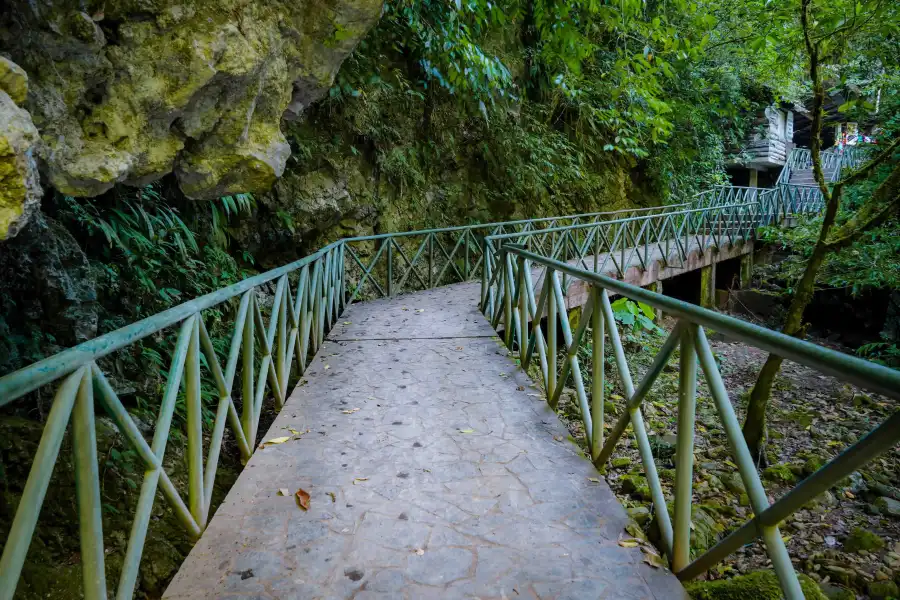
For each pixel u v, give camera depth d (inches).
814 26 223.8
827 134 899.4
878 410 250.7
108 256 158.2
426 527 82.0
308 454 105.9
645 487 155.9
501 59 380.5
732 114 458.6
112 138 95.8
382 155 310.5
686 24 339.0
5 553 44.9
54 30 82.8
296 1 117.8
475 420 121.5
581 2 236.4
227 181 126.4
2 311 116.1
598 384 100.4
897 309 345.4
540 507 87.0
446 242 358.6
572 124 462.3
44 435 50.4
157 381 158.9
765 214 540.4
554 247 318.0
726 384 291.3
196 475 82.5
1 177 63.2
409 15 255.4
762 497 57.1
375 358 171.3
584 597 67.6
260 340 122.3
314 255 181.0
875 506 160.6
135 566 62.1
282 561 74.6
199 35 97.6
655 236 401.1
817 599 105.9
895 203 180.4
